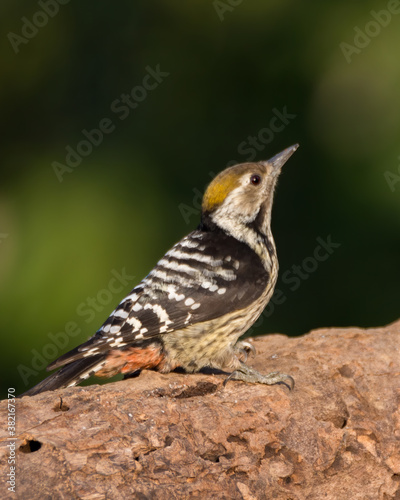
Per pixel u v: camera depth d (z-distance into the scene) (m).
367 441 7.06
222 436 6.63
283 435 6.85
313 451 6.83
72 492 5.77
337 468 6.92
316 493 6.80
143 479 6.08
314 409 7.16
